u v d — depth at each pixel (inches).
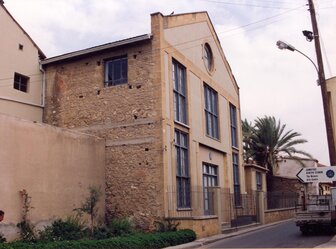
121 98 828.6
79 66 888.9
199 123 967.6
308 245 603.2
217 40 1162.6
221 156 1112.8
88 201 721.0
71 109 876.6
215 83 1112.8
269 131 1619.1
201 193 863.7
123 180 794.2
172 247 644.7
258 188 1376.7
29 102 882.1
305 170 661.3
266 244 648.4
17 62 874.8
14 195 612.4
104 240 589.9
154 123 788.6
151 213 762.2
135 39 817.5
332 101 830.5
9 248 500.1
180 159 855.7
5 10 864.9
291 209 1405.0
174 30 888.3
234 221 950.4
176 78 889.5
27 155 642.2
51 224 665.6
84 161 757.9
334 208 721.6
